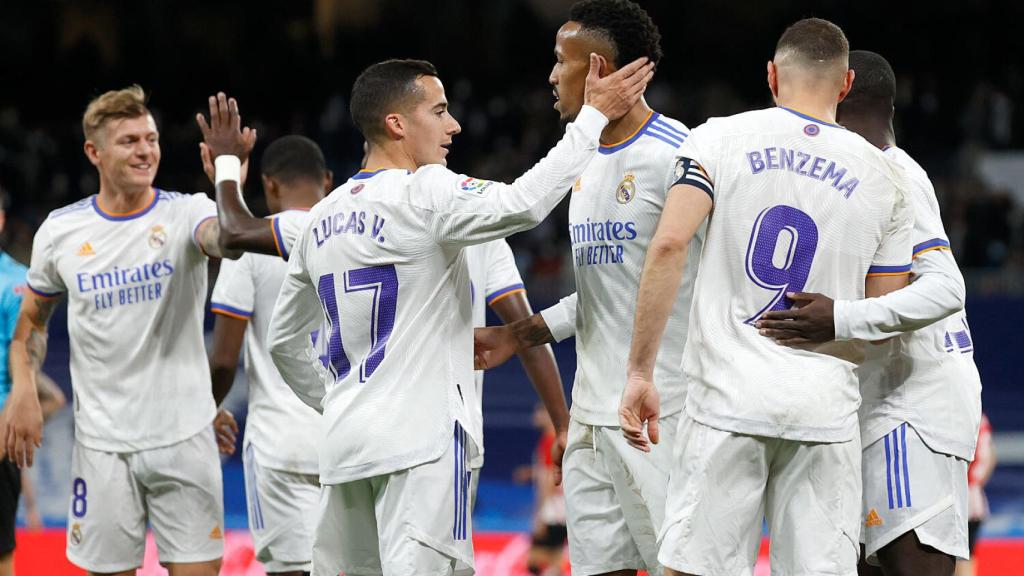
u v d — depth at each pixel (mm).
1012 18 75938
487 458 35969
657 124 13891
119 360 17188
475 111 71688
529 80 78875
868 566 14945
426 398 12727
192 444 17328
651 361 12023
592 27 13531
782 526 12016
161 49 75938
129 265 17109
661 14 78625
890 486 13695
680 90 76938
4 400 19141
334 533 13391
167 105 74125
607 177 13930
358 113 13477
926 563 13695
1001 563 24656
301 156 19125
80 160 66188
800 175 11945
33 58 76062
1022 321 41781
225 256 15664
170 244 17141
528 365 16047
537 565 26156
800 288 11930
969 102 69500
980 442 22938
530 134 68000
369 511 13289
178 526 17375
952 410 13789
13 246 56188
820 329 11750
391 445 12602
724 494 11906
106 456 17234
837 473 11961
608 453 14211
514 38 79125
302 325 14172
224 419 19391
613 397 14078
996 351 41875
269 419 18328
